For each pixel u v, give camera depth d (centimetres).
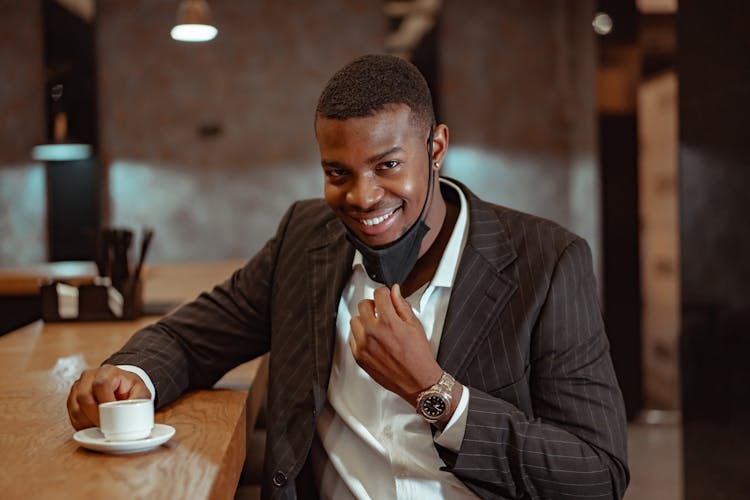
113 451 128
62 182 849
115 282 292
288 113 869
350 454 161
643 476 489
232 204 869
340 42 869
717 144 313
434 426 150
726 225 309
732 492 310
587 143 744
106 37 859
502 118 875
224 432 142
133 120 862
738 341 304
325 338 164
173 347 174
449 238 161
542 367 154
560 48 848
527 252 158
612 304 641
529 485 147
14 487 112
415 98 143
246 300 182
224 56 866
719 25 309
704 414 328
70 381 186
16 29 851
